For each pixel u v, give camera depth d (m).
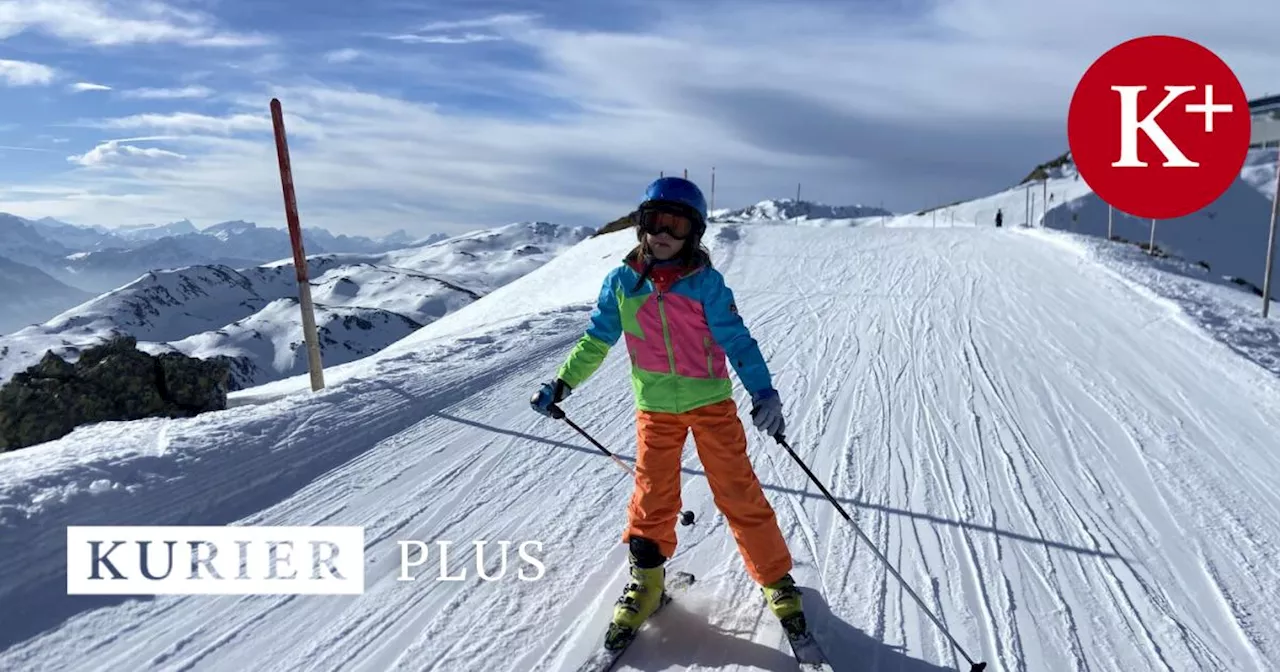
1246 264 66.38
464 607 3.19
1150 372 8.00
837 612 3.17
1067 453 5.51
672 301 2.77
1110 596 3.44
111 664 2.75
